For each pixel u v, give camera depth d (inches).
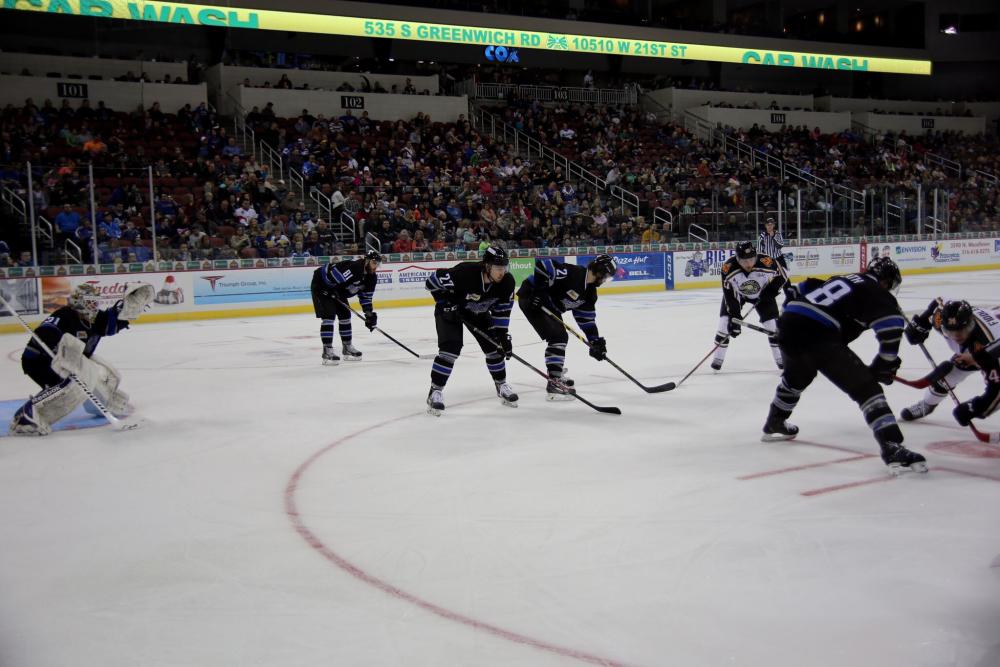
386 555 142.3
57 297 628.7
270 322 634.2
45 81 894.4
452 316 263.1
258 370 384.2
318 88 1074.7
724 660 102.7
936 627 110.0
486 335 270.7
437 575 132.6
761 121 1309.1
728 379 319.0
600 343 275.1
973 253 1031.0
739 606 117.9
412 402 290.2
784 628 110.8
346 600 124.2
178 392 324.5
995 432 216.2
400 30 1040.2
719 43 1268.5
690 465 194.7
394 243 763.4
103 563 142.3
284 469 203.0
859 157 1267.2
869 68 1376.7
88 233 660.1
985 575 126.3
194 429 253.1
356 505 171.5
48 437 243.6
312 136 945.5
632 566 133.7
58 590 131.2
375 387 326.0
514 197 895.1
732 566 132.3
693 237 897.5
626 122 1218.6
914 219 986.1
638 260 858.1
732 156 1184.8
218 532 156.9
